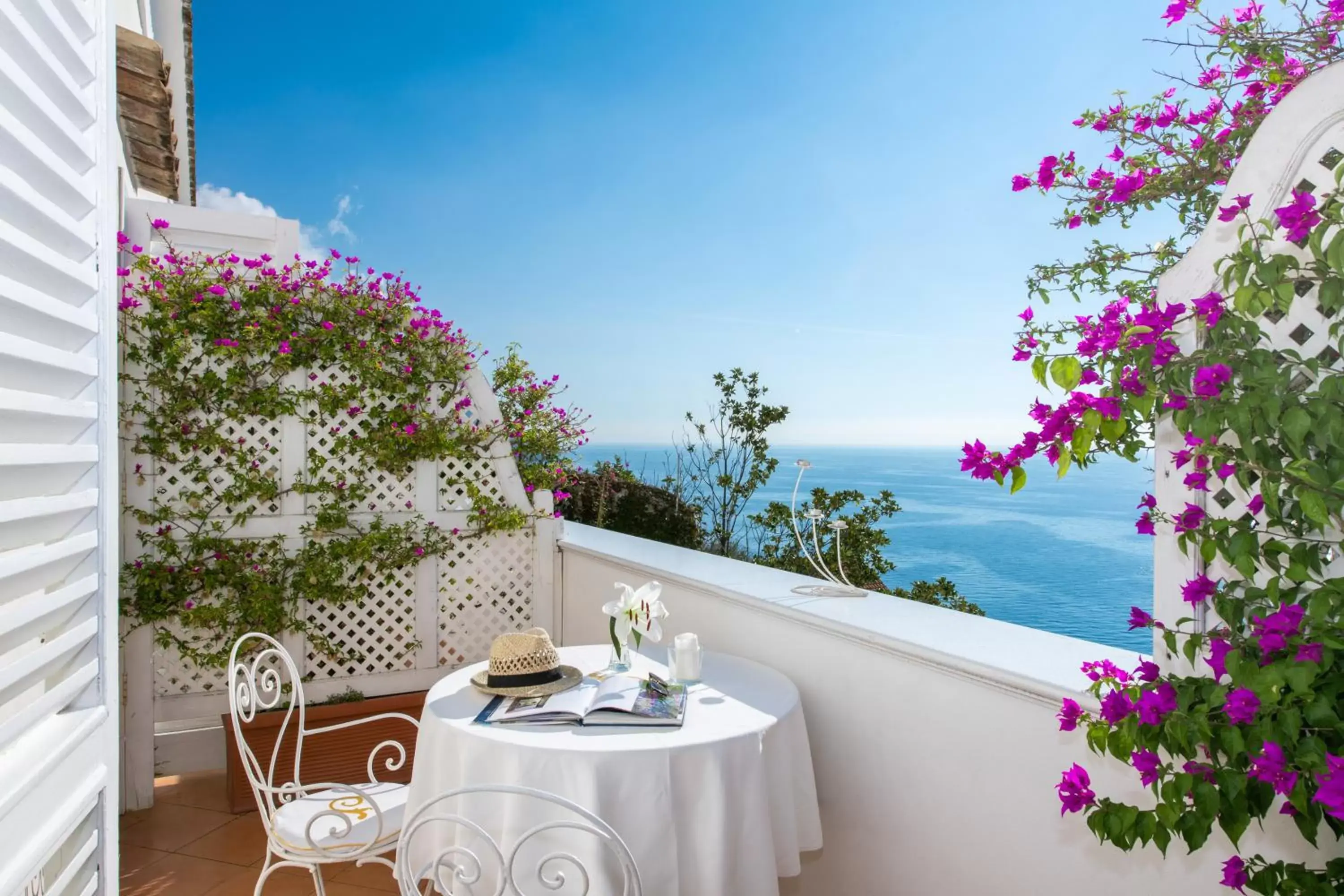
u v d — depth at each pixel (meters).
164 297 3.79
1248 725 1.18
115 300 1.29
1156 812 1.28
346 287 4.19
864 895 2.33
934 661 2.02
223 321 3.92
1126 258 1.72
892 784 2.22
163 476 3.88
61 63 1.15
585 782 1.83
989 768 1.93
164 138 4.63
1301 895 1.19
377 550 4.23
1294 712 1.11
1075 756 1.73
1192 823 1.23
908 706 2.16
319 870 2.27
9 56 0.99
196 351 3.93
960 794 2.01
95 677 1.22
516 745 1.88
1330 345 1.21
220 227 4.02
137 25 5.21
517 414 4.68
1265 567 1.32
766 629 2.76
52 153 1.07
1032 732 1.82
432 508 4.41
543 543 4.66
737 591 2.89
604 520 6.52
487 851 1.92
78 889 1.19
